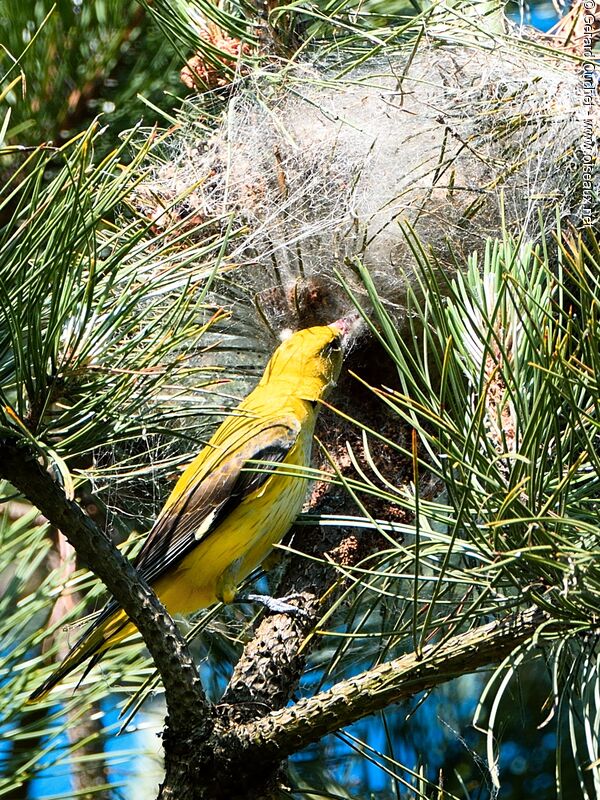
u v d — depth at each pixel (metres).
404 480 6.06
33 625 7.32
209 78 7.21
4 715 5.93
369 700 4.59
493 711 4.04
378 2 7.65
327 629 5.96
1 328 4.34
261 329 6.98
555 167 6.18
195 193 6.71
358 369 6.56
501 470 4.43
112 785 6.13
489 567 4.09
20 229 4.29
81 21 7.28
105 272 4.43
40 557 6.50
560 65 6.61
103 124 7.31
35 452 4.14
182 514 6.30
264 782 4.88
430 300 4.53
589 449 4.01
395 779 4.96
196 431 6.98
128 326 4.59
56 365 4.24
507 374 4.36
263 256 6.51
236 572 6.47
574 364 4.25
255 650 5.54
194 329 4.64
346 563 5.93
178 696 4.70
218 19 6.85
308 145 6.70
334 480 4.57
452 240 6.39
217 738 4.77
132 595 4.47
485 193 6.25
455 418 4.54
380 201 6.50
